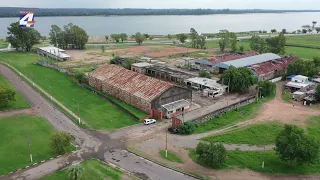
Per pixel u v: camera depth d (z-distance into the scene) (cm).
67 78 11544
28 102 8656
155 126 7188
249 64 12712
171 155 5772
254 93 9888
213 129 7006
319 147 5231
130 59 14088
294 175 5091
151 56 16925
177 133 6781
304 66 11575
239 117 7756
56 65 13100
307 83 10519
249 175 5088
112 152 5872
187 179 4962
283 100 9225
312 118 7744
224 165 5394
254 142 6319
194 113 8025
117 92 9050
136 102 8275
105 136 6600
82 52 18325
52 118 7569
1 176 4944
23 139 6338
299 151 4944
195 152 5672
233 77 9781
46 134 6631
